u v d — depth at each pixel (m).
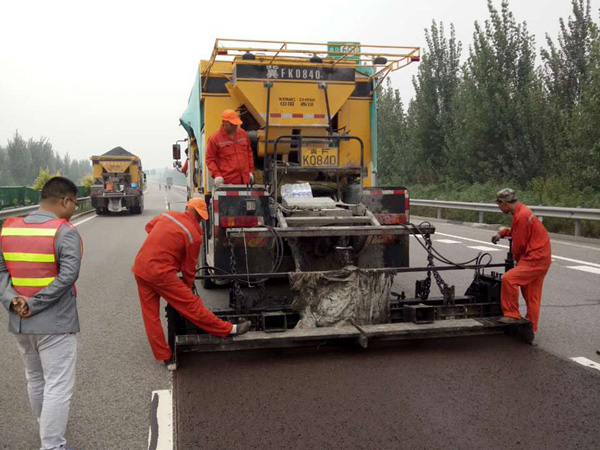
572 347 5.20
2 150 72.75
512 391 4.17
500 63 21.08
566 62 19.89
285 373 4.61
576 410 3.84
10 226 3.22
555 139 19.14
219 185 6.79
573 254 11.02
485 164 21.27
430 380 4.40
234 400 4.07
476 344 5.31
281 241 5.93
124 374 4.64
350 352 5.11
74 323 3.28
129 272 9.65
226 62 8.19
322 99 7.78
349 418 3.75
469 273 9.20
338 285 5.21
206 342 4.65
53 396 3.18
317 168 7.16
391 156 30.22
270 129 7.72
